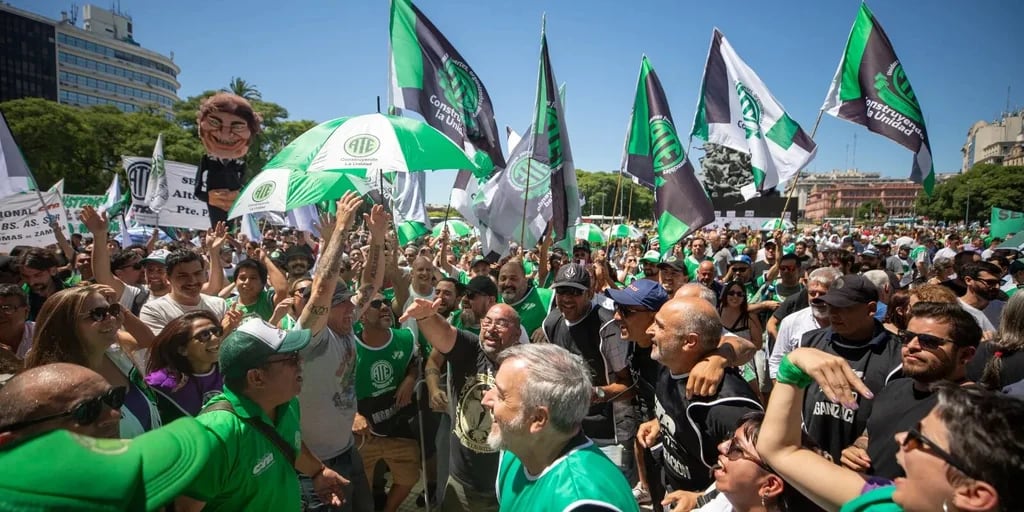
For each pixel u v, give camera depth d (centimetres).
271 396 230
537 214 659
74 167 4228
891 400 262
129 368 282
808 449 190
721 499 227
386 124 377
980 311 485
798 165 700
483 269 733
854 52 671
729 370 265
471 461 359
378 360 419
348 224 321
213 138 488
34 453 93
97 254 415
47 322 259
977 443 120
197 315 299
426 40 569
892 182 14362
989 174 7406
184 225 862
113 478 97
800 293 561
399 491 431
